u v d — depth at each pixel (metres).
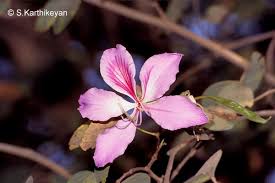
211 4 1.16
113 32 1.21
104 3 0.95
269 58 0.96
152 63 0.67
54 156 1.22
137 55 1.23
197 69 1.09
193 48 1.20
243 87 0.73
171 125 0.65
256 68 0.79
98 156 0.65
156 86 0.66
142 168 0.69
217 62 1.15
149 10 1.12
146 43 1.21
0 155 1.19
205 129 0.73
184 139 0.72
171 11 1.02
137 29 1.19
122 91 0.67
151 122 0.95
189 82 1.12
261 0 1.17
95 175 0.68
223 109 0.71
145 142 1.08
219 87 0.74
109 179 1.08
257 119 0.64
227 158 1.15
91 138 0.66
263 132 1.12
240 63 0.96
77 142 0.68
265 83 0.90
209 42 0.97
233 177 1.17
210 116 0.69
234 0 1.13
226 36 1.20
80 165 1.16
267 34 1.03
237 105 0.65
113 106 0.66
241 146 1.12
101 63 0.67
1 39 1.22
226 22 1.17
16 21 1.17
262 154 1.15
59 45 1.23
